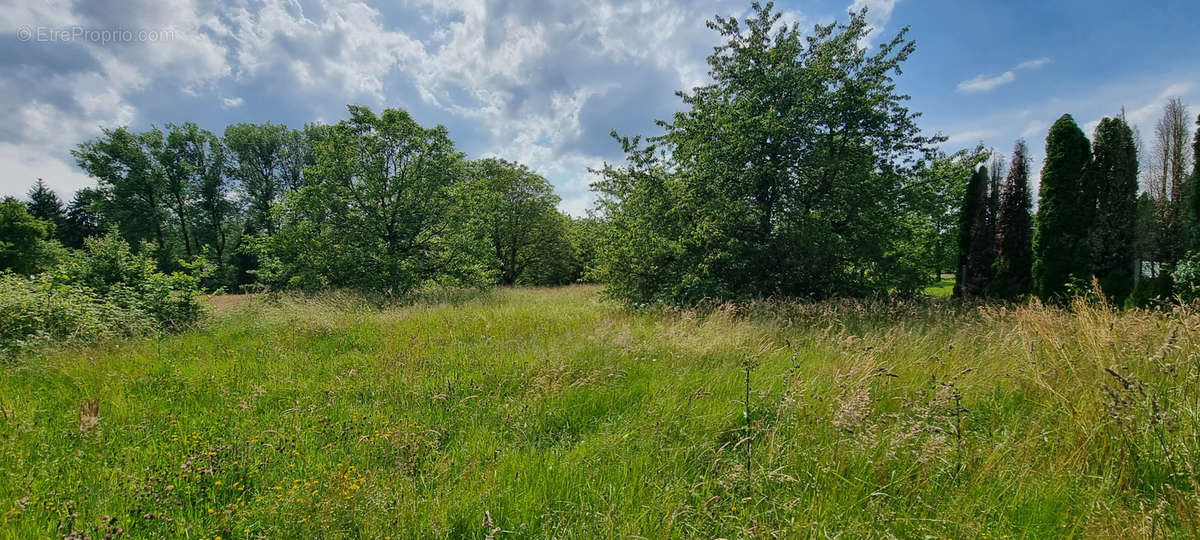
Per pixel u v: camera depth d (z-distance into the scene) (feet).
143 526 7.68
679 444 10.43
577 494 8.50
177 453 10.21
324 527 7.29
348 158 52.75
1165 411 9.14
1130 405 9.09
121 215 109.29
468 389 14.62
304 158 128.47
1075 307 16.83
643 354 18.51
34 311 22.43
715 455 9.87
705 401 12.75
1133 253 43.80
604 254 38.27
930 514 7.67
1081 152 43.24
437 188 55.67
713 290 32.76
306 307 34.58
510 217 87.76
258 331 25.93
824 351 18.52
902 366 15.19
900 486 8.34
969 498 7.91
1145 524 6.82
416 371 16.80
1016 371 13.38
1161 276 34.06
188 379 16.10
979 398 12.36
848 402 10.22
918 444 9.48
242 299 44.45
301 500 7.79
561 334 23.84
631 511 7.89
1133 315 16.35
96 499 8.41
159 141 113.70
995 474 8.52
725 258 33.68
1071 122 43.52
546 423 12.28
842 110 34.71
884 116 35.01
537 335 23.21
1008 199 53.47
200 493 8.61
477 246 56.70
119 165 112.06
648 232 36.40
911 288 39.93
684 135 37.63
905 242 52.08
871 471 8.70
